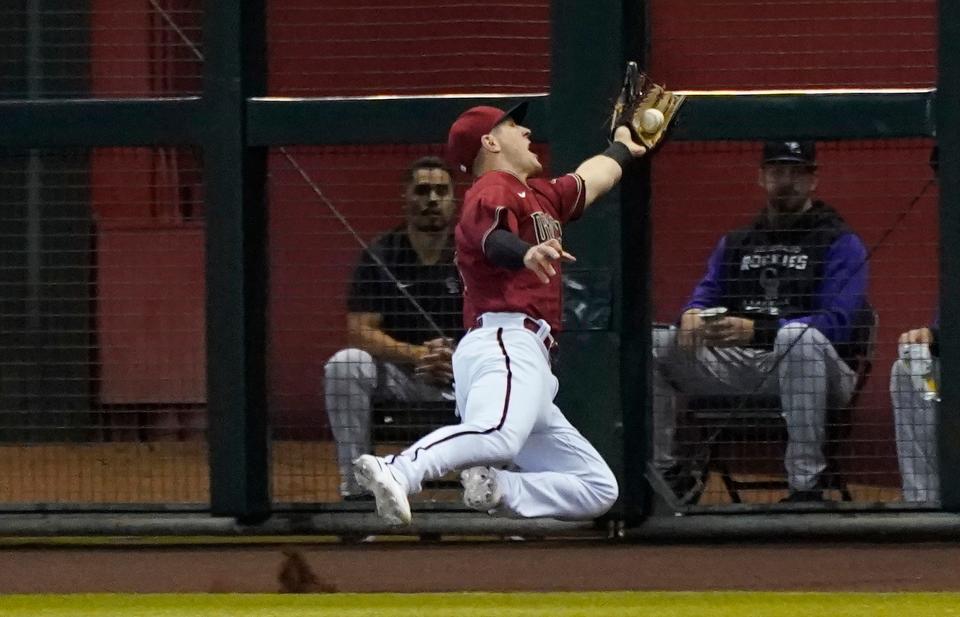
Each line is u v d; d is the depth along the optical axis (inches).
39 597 648.4
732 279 748.6
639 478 727.7
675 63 882.1
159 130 729.0
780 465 768.9
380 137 727.1
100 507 741.9
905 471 737.0
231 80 724.0
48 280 915.4
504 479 622.8
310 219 853.2
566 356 722.2
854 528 711.7
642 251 729.6
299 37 892.0
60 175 889.5
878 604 624.1
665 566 688.4
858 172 869.8
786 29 875.4
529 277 628.4
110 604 643.5
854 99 705.6
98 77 765.3
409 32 890.1
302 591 665.0
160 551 733.3
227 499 725.3
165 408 858.1
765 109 709.9
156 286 889.5
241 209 725.3
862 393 770.2
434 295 748.6
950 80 700.0
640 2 728.3
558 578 673.6
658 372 743.1
